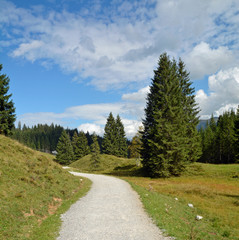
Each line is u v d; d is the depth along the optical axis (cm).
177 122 3547
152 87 3881
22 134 15575
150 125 3847
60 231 888
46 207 1195
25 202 1121
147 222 1004
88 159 7075
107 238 806
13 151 1819
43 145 14700
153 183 2831
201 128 8731
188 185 2538
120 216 1102
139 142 4938
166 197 1827
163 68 3847
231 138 6141
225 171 3372
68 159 8094
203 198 1928
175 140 3356
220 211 1473
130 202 1439
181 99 4206
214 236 940
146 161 3797
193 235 859
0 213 898
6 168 1405
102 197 1616
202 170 3612
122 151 8162
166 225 959
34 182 1436
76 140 10062
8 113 4331
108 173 4809
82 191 1856
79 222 1005
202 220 1215
